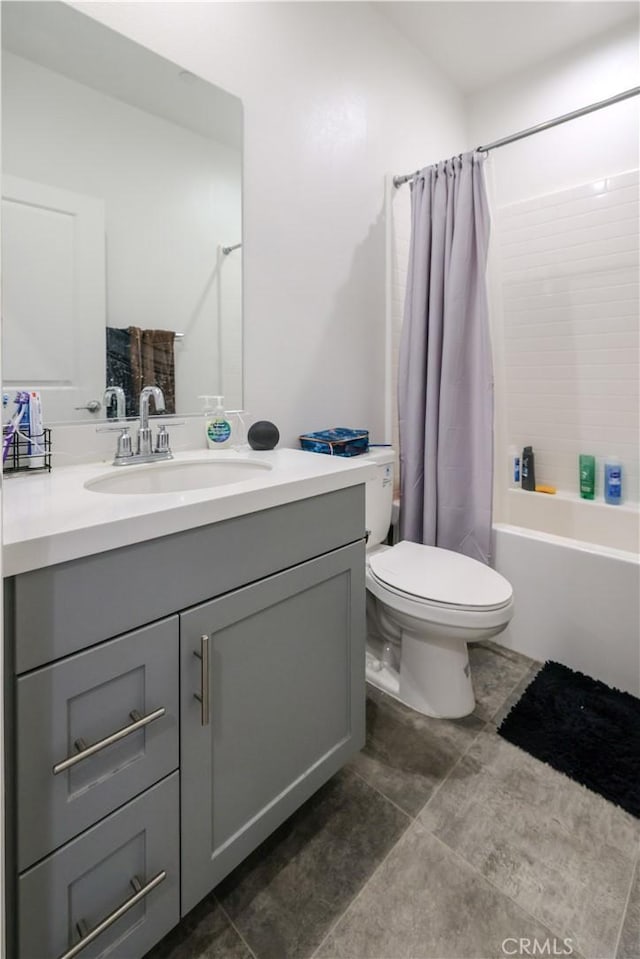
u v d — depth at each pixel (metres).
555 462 2.44
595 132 2.18
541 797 1.24
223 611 0.88
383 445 1.96
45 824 0.67
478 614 1.33
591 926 0.94
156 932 0.82
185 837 0.85
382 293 2.08
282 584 0.99
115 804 0.75
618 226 2.16
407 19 2.01
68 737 0.69
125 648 0.74
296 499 1.00
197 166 1.42
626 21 2.04
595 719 1.50
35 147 1.14
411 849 1.10
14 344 1.13
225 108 1.47
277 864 1.07
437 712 1.54
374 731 1.48
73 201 1.20
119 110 1.27
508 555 1.89
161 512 0.77
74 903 0.71
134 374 1.33
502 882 1.02
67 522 0.70
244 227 1.55
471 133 2.54
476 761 1.36
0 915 0.57
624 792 1.24
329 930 0.94
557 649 1.80
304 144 1.70
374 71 1.96
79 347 1.23
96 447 1.25
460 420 1.86
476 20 2.02
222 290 1.51
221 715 0.90
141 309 1.34
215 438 1.46
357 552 1.19
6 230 1.11
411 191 1.93
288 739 1.05
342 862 1.07
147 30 1.29
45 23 1.14
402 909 0.98
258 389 1.63
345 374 1.93
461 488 1.89
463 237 1.77
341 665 1.17
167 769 0.81
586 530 2.27
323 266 1.80
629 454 2.22
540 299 2.42
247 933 0.94
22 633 0.63
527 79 2.34
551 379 2.42
